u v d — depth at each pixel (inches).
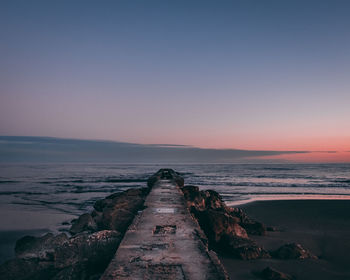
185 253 241.3
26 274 317.4
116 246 316.8
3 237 615.8
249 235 580.1
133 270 202.7
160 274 195.8
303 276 373.4
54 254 315.6
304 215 833.5
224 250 456.8
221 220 478.6
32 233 648.4
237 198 1248.8
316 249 503.8
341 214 845.8
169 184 922.1
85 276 294.8
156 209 467.2
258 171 4451.3
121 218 507.5
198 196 714.2
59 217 837.2
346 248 503.5
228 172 4084.6
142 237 294.2
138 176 2984.7
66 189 1646.2
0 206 1045.2
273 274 355.6
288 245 460.8
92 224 575.8
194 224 357.7
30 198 1262.3
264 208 954.7
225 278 188.1
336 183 2103.8
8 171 4389.8
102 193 1446.9
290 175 3265.3
